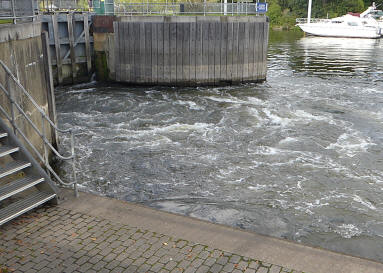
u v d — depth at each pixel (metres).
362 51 43.84
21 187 6.55
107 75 26.14
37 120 10.72
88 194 7.28
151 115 17.95
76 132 15.35
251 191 10.52
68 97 21.72
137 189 10.59
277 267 5.26
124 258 5.43
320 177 11.39
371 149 13.73
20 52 9.55
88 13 26.50
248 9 25.88
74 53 25.16
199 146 13.81
